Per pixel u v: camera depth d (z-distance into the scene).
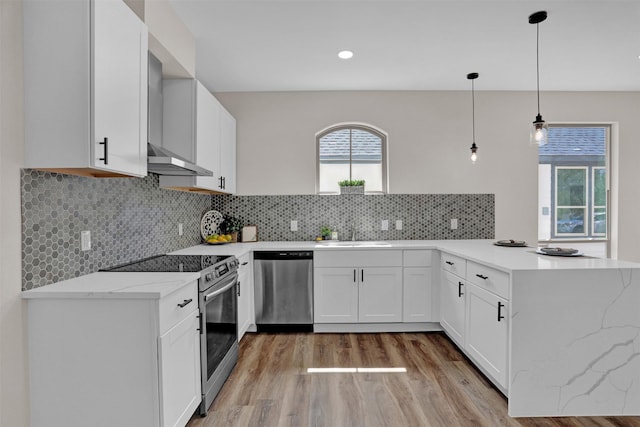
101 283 1.74
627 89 4.02
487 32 2.76
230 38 2.83
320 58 3.21
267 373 2.62
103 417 1.60
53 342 1.59
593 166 4.23
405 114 4.07
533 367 2.06
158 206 2.85
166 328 1.65
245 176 4.06
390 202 4.08
